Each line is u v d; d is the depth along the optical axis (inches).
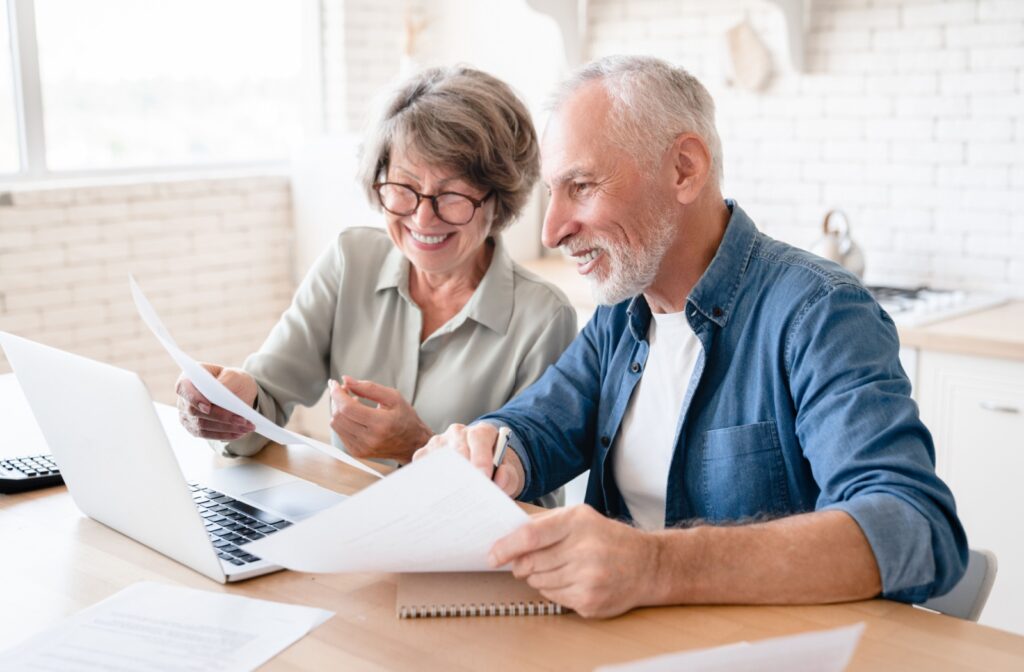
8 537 56.9
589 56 154.4
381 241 84.4
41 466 66.7
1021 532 102.8
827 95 134.2
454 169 73.4
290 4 174.6
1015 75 120.0
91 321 149.1
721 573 46.7
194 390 66.6
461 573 50.4
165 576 51.5
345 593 49.2
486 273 78.7
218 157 169.8
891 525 47.6
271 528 56.6
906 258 131.1
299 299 83.7
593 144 59.6
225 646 43.6
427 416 78.4
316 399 84.3
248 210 165.2
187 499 49.5
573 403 68.9
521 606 46.6
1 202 138.2
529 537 45.1
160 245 155.4
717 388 61.9
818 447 54.1
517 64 163.6
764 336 60.2
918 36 126.3
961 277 127.2
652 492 65.4
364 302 82.7
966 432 105.1
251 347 169.3
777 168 139.9
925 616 45.9
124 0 155.8
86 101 153.4
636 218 60.5
